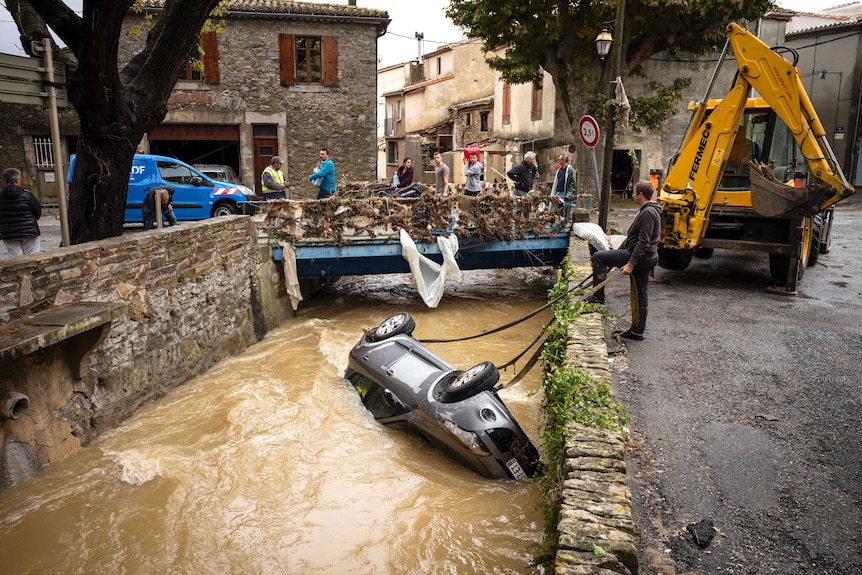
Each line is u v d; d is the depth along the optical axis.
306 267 11.26
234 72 20.78
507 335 9.90
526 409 6.79
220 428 6.36
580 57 18.66
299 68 21.59
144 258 6.96
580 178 19.52
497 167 28.50
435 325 10.53
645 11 16.92
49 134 19.88
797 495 4.02
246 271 9.55
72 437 5.82
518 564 4.17
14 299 5.23
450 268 11.45
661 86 19.47
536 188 12.81
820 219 10.68
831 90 28.50
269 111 21.22
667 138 23.89
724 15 17.17
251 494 5.14
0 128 19.27
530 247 11.91
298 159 21.75
